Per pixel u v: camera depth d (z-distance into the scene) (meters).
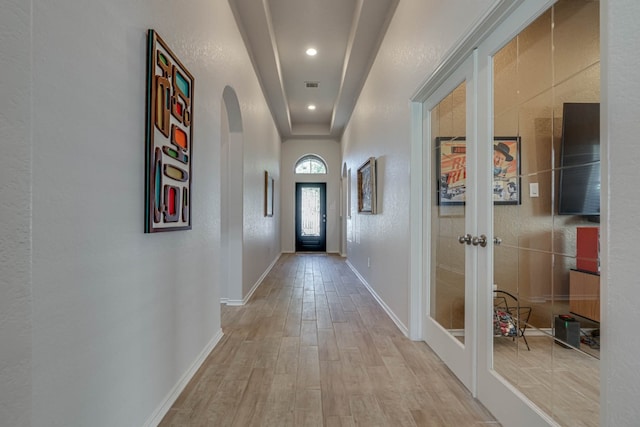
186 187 1.79
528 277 1.35
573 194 1.16
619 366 0.84
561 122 1.20
